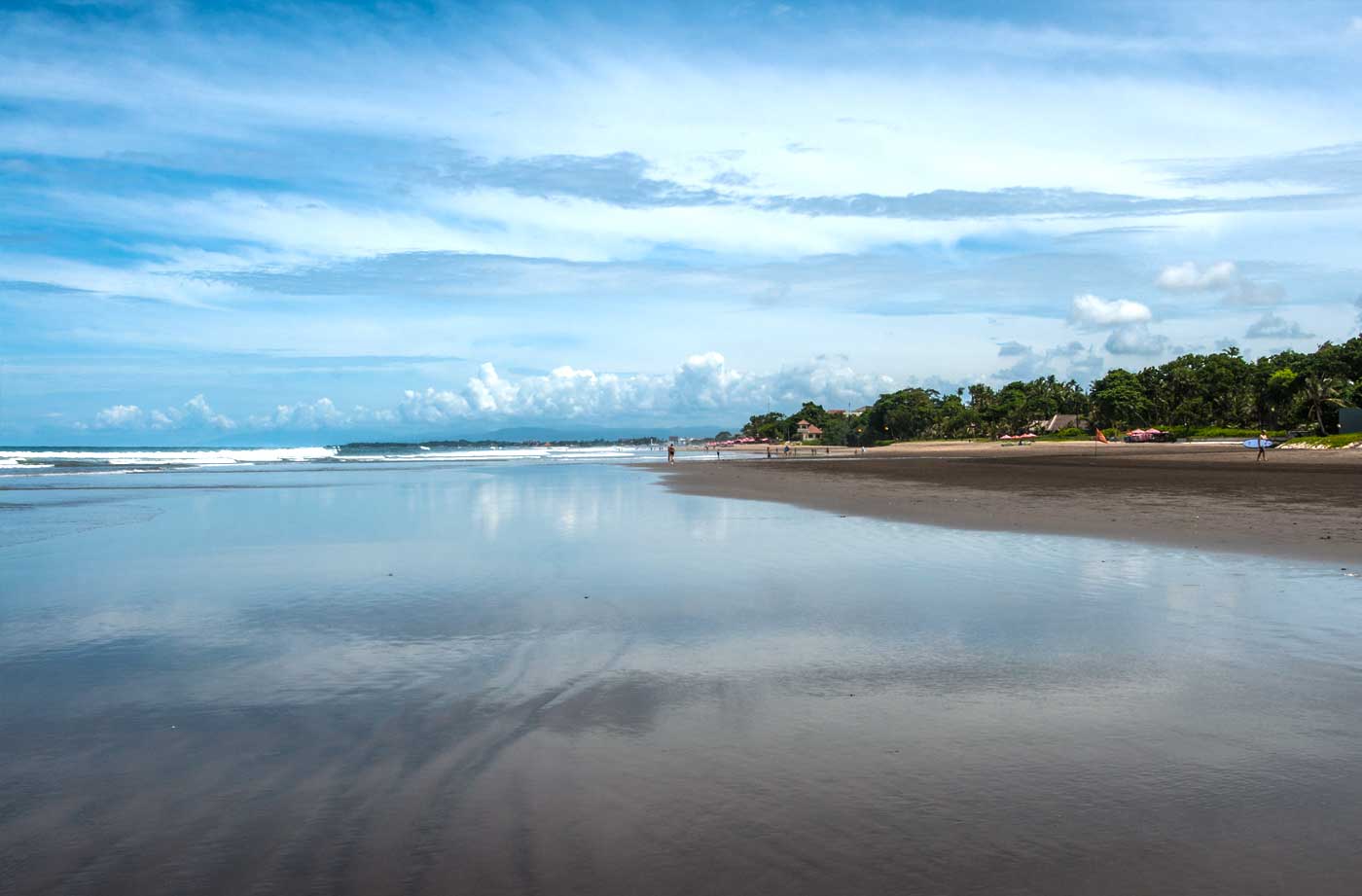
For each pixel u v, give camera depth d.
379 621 10.94
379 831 5.07
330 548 18.09
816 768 6.00
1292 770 5.89
